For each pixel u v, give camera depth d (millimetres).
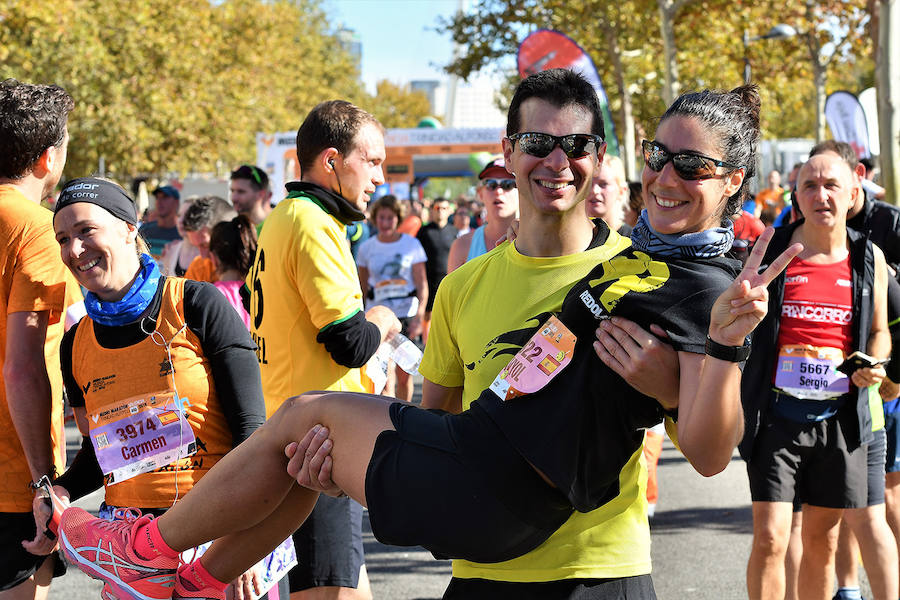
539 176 2629
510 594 2562
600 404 2412
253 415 3234
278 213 3895
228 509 2713
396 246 9844
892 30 9359
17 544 3371
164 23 28297
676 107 2525
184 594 2871
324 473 2674
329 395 2730
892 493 4984
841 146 4816
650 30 27547
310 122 3924
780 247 4527
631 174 29484
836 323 4379
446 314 2852
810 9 25031
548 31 11062
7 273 3314
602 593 2539
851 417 4344
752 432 4359
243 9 34938
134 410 3168
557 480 2412
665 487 7543
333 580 3740
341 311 3744
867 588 5137
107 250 3098
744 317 2230
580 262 2650
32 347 3303
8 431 3369
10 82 3451
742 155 2514
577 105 2617
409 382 9141
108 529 2896
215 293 3264
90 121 25766
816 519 4492
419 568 5816
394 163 27266
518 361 2479
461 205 21203
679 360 2357
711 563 5660
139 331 3178
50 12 23188
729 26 25344
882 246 5098
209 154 30391
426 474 2518
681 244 2461
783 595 4328
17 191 3398
